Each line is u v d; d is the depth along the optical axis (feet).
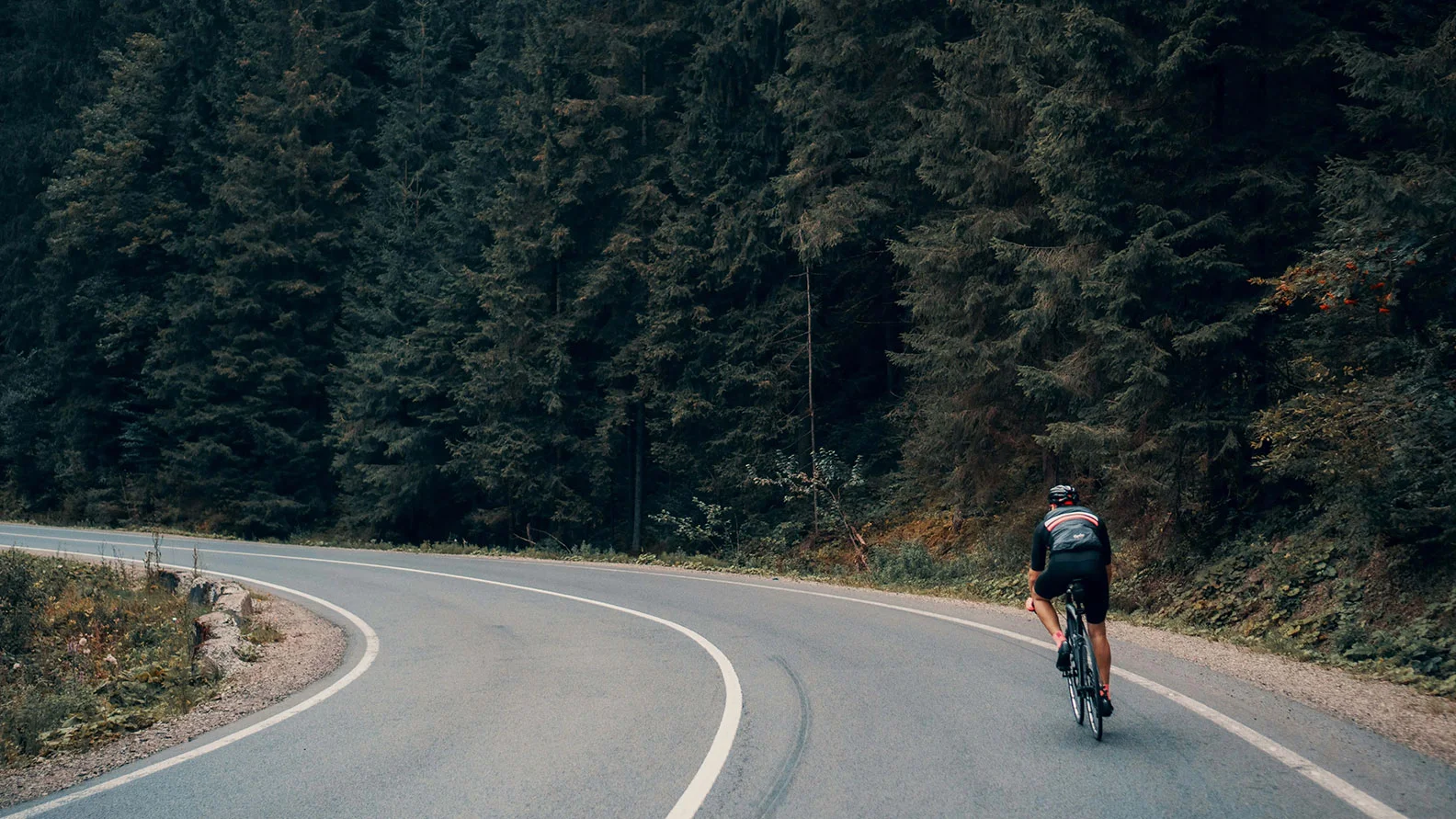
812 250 82.28
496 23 124.77
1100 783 18.51
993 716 24.03
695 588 56.24
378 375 116.57
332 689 31.14
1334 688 26.63
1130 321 44.55
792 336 97.30
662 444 100.99
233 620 43.34
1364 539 36.91
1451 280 35.81
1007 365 62.23
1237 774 18.83
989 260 64.03
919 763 20.22
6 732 26.81
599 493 105.70
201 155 145.38
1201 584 43.93
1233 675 28.27
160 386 140.15
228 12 148.36
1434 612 32.17
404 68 138.92
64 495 155.43
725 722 24.39
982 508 68.49
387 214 134.10
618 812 18.02
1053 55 53.52
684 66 111.65
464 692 29.68
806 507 92.89
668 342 97.66
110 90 147.23
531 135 108.78
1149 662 30.14
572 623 43.50
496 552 89.76
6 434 155.53
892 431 94.27
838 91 85.51
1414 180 35.04
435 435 113.70
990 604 47.47
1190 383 44.70
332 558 82.33
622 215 108.47
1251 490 46.14
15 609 51.34
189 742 25.17
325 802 19.44
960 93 63.36
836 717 24.41
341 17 148.25
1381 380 36.40
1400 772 18.80
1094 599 21.93
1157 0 46.60
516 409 105.81
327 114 141.79
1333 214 37.81
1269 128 44.88
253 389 135.85
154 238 144.36
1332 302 35.17
